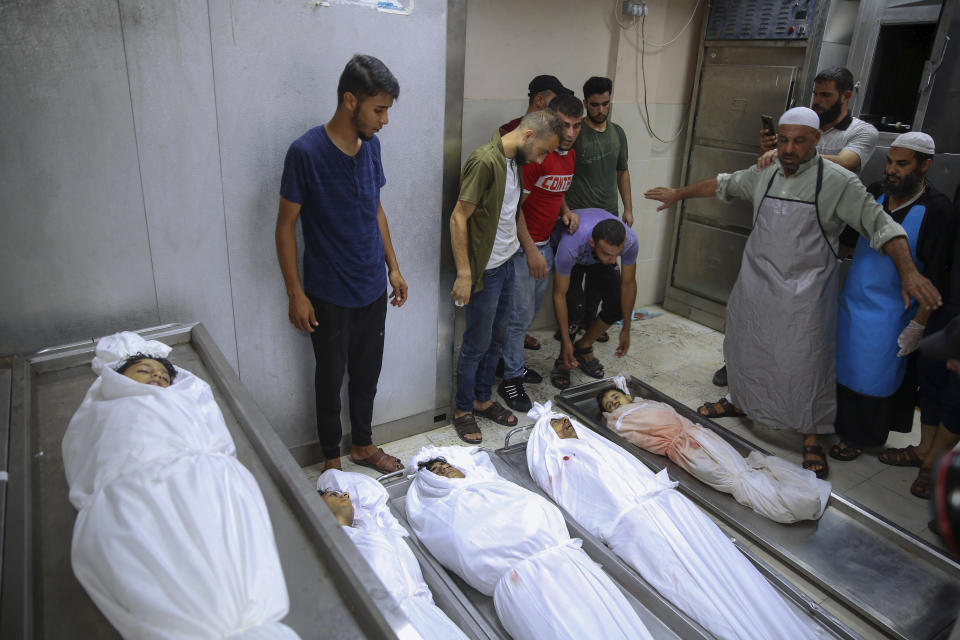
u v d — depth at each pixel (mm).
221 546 1157
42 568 1231
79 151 1993
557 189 3205
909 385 3020
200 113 2150
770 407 3031
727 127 4242
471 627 1880
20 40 1824
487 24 3523
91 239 2094
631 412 3006
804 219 2781
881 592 2211
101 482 1285
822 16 3621
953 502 757
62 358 2012
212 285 2367
